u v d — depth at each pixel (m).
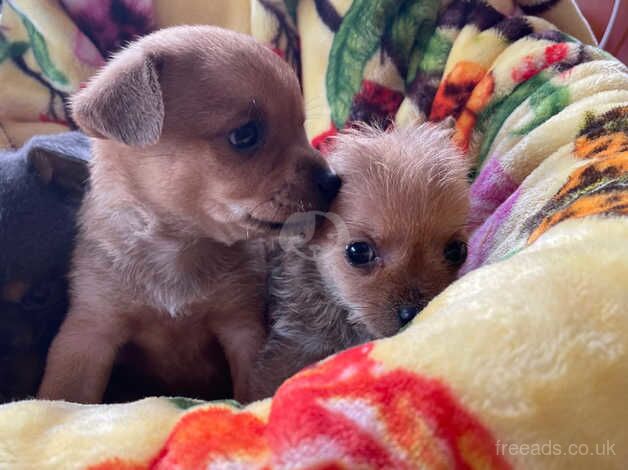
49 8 0.29
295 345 0.19
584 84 0.22
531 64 0.24
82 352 0.20
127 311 0.20
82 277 0.20
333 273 0.18
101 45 0.30
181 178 0.18
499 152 0.23
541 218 0.17
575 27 0.27
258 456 0.11
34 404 0.14
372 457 0.10
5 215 0.20
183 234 0.19
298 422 0.11
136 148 0.18
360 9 0.27
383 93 0.27
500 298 0.11
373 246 0.17
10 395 0.21
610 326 0.11
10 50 0.30
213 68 0.18
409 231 0.16
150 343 0.21
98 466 0.12
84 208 0.21
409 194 0.17
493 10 0.26
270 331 0.21
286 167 0.18
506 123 0.23
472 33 0.26
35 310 0.21
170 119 0.18
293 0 0.30
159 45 0.18
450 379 0.11
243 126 0.17
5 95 0.29
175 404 0.14
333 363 0.12
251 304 0.21
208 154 0.17
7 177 0.21
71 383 0.20
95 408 0.14
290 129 0.18
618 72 0.22
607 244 0.12
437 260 0.17
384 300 0.17
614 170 0.16
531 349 0.11
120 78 0.17
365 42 0.27
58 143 0.23
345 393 0.11
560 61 0.23
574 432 0.10
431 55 0.27
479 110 0.25
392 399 0.11
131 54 0.18
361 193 0.17
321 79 0.29
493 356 0.11
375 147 0.18
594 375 0.10
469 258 0.20
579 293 0.11
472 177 0.24
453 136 0.22
